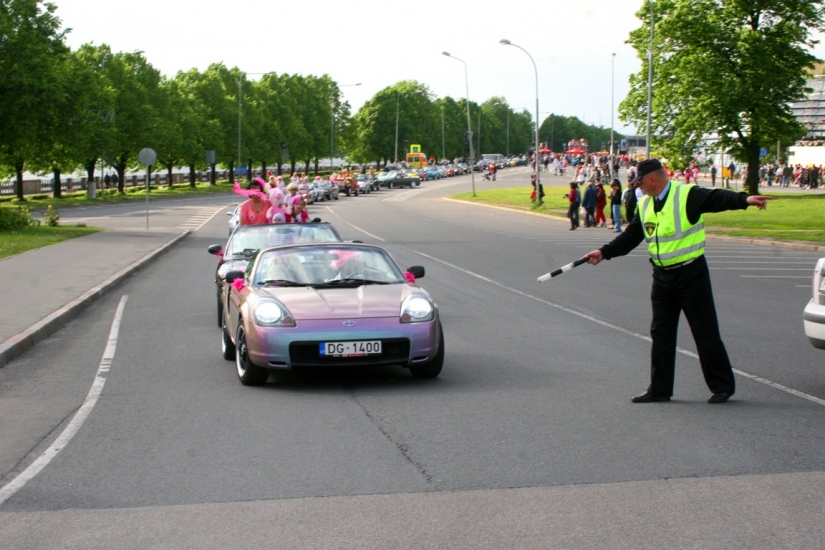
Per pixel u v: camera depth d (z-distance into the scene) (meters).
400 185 94.44
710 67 50.59
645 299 15.27
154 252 25.22
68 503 5.22
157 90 78.69
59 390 8.60
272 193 15.54
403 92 133.62
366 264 9.66
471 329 12.09
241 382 8.74
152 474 5.78
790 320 12.74
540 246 28.41
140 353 10.64
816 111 108.06
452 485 5.46
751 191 52.62
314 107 114.69
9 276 18.64
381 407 7.63
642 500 5.13
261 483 5.55
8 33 36.22
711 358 7.63
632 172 36.25
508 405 7.64
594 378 8.77
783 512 4.90
